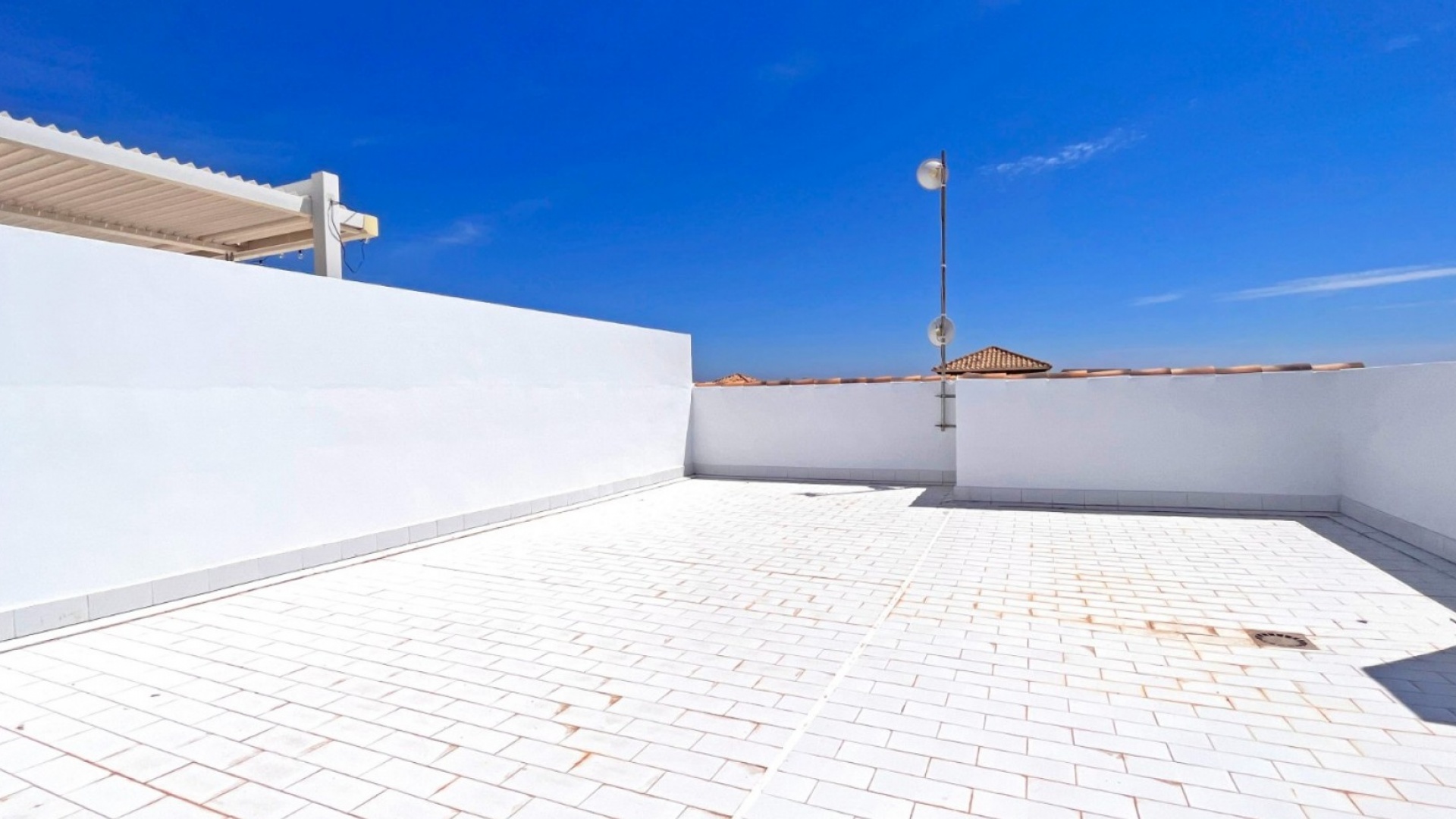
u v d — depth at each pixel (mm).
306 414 5613
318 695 3160
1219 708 2865
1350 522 6656
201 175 6484
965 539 6359
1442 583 4602
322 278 5770
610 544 6422
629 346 9805
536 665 3502
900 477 9992
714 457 11242
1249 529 6488
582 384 8820
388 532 6254
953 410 9641
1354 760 2428
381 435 6246
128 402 4480
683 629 4039
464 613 4406
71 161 5594
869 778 2371
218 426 4996
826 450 10430
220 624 4207
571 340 8656
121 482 4438
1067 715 2836
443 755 2592
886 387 10016
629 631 4012
